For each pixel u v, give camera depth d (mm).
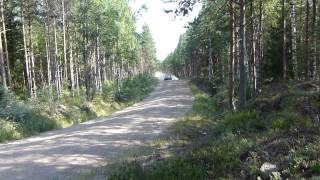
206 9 24547
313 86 16125
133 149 13727
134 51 55344
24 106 22781
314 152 8875
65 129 21016
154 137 16281
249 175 8703
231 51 20062
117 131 18250
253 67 26188
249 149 10062
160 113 25609
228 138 11844
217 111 25156
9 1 34094
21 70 43125
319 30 29500
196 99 35469
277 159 9125
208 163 9930
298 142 9781
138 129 18734
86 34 38031
